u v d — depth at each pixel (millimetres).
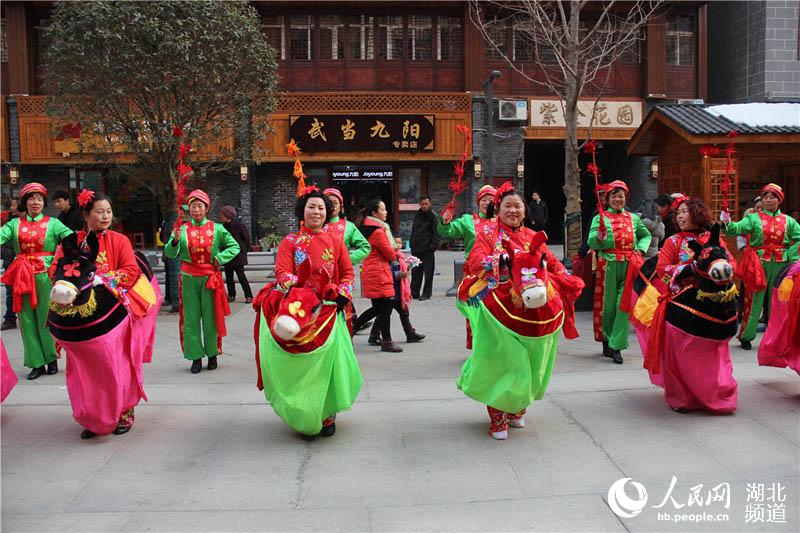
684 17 20703
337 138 19781
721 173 9461
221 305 6762
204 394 5859
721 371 5020
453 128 20047
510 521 3559
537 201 16578
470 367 4621
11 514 3662
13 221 6586
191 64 9445
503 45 20391
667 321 5070
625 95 20578
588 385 5934
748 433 4711
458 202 20984
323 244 4652
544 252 4551
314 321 4309
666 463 4250
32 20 19531
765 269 7512
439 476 4102
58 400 5738
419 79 20453
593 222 6910
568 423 4965
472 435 4758
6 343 8273
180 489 3969
